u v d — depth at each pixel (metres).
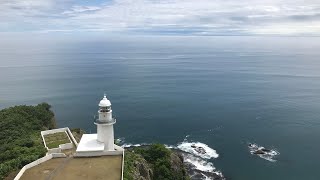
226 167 96.94
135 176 67.88
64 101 177.25
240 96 185.75
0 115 104.81
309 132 124.50
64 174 62.06
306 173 92.50
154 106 163.50
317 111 152.62
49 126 113.81
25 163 66.19
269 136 121.00
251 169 95.56
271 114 148.50
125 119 142.00
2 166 63.28
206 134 124.38
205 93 194.25
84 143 75.44
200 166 97.50
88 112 155.38
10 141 84.50
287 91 198.38
